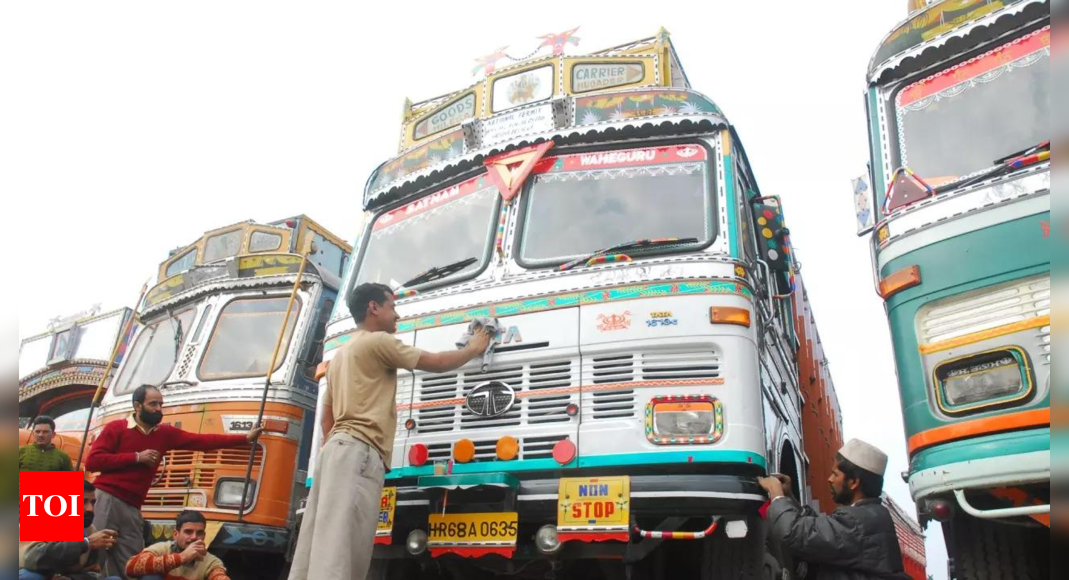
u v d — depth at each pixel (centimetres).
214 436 604
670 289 513
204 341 916
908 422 468
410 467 523
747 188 645
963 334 454
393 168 724
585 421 495
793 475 677
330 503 380
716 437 468
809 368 872
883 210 525
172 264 1062
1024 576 433
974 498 436
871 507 388
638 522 491
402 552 509
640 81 654
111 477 548
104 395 1014
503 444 499
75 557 452
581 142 628
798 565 544
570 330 523
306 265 936
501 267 584
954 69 543
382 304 464
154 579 480
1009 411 419
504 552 465
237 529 757
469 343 518
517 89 692
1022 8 515
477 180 657
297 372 861
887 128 552
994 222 461
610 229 574
